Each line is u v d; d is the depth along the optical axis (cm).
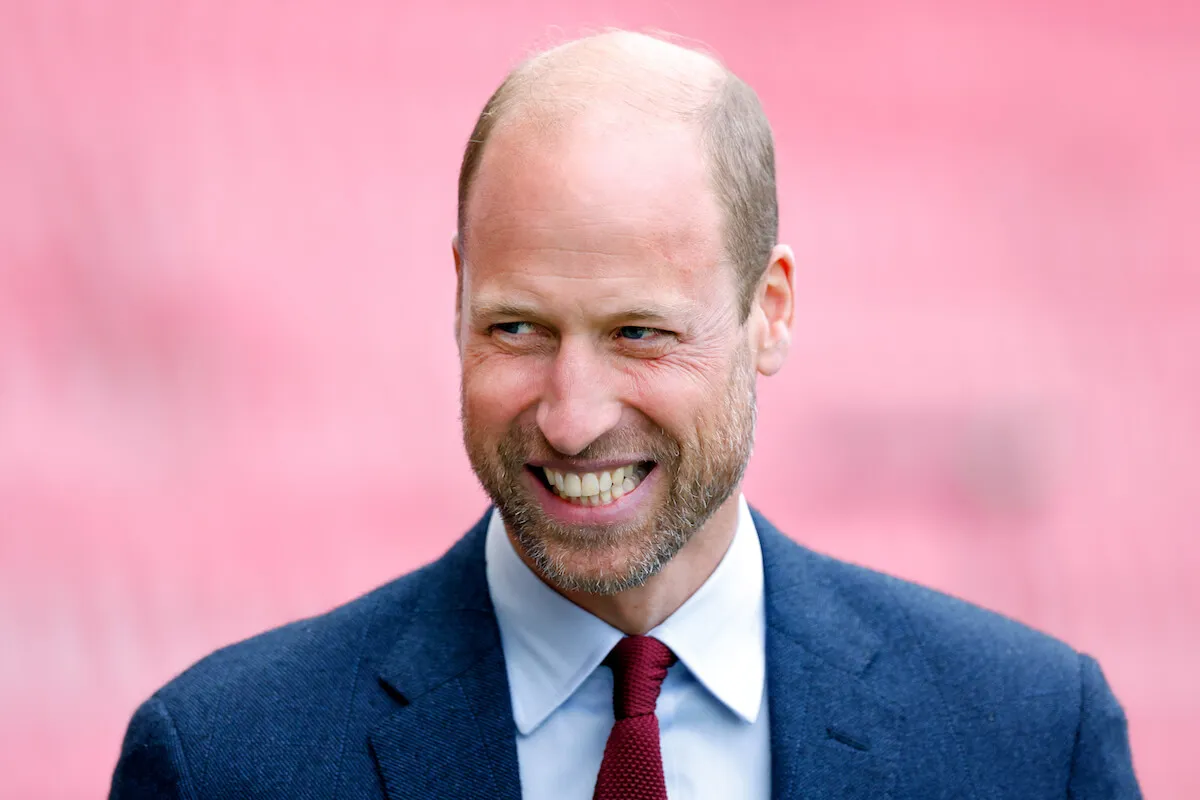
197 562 2255
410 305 2581
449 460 2448
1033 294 2927
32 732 2022
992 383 2781
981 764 715
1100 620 2464
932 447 2652
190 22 2741
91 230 2502
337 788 675
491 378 640
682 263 628
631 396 632
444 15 2922
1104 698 753
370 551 2325
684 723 701
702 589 702
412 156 2758
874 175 3030
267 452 2397
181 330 2469
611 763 668
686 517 654
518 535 660
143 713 704
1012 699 735
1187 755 2262
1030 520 2589
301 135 2723
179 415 2397
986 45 3194
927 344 2789
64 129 2567
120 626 2170
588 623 693
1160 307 2931
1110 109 3156
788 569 750
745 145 670
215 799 670
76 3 2672
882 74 3145
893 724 714
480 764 680
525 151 623
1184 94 3203
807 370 2714
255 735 684
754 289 680
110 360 2416
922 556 2486
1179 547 2577
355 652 715
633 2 3066
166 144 2623
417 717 690
